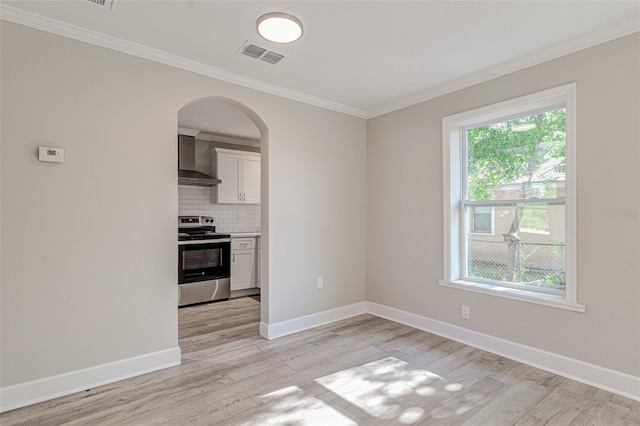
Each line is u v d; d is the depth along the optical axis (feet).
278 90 10.50
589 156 7.47
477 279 10.05
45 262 6.93
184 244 14.29
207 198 17.19
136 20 6.91
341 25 7.05
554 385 7.43
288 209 10.89
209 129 15.96
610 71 7.17
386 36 7.49
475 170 10.19
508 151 9.43
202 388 7.37
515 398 6.93
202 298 14.76
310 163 11.43
